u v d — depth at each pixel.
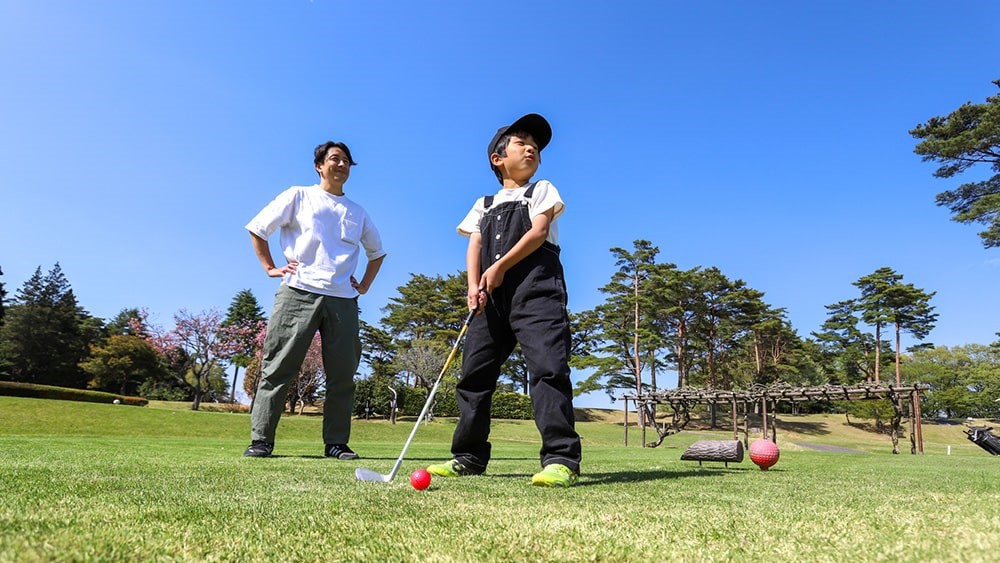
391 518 1.43
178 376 40.22
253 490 1.97
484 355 3.09
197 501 1.66
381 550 1.10
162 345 38.50
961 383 51.34
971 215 24.41
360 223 5.33
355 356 5.15
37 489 1.79
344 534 1.24
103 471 2.53
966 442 38.84
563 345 2.84
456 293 49.53
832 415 48.62
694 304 41.38
